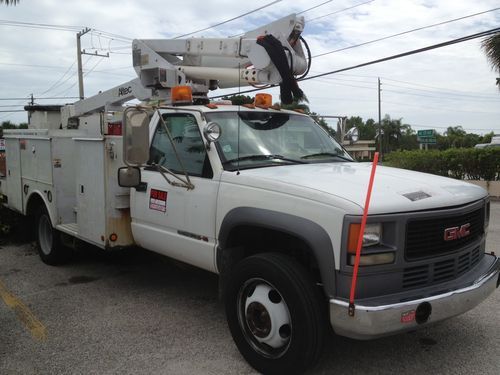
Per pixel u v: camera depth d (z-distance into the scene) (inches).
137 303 203.8
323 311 130.9
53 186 239.8
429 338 166.1
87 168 209.2
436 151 710.5
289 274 130.3
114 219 200.1
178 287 225.1
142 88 263.3
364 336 122.0
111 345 163.9
